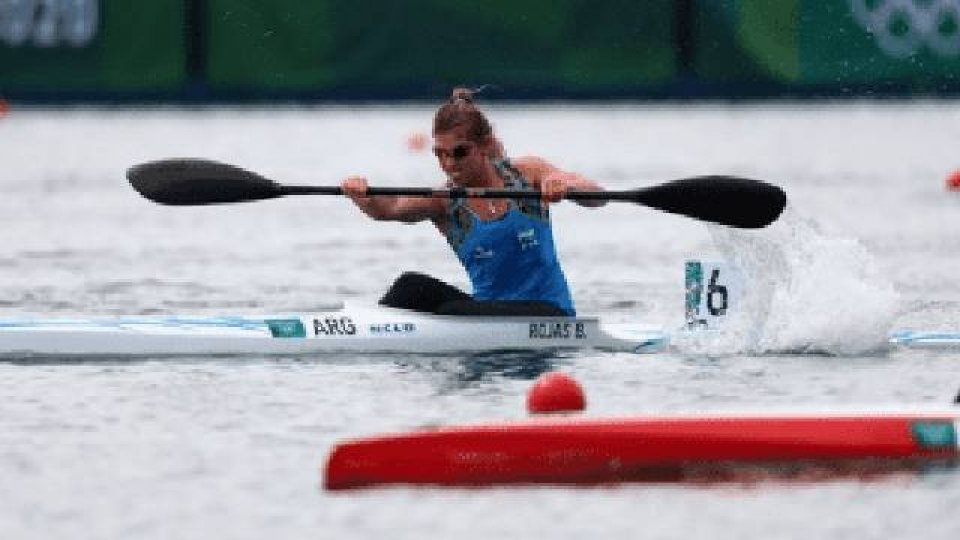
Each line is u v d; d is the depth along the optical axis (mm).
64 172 84125
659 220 65250
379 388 31828
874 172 82250
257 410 30000
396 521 22938
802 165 84938
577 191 34688
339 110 118688
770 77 114750
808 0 114125
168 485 24859
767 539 22203
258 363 34375
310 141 95375
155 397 31094
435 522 22875
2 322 35844
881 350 35906
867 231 59594
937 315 41438
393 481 24703
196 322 35938
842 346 35625
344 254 54438
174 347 35188
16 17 113438
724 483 24844
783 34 114438
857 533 22484
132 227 62656
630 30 114438
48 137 101125
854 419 26109
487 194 34594
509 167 35375
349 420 29172
